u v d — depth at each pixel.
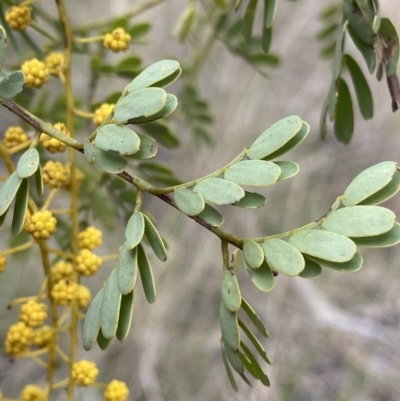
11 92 0.16
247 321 0.53
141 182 0.16
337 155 0.59
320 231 0.15
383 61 0.18
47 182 0.20
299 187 0.58
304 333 0.55
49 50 0.24
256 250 0.15
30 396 0.20
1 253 0.19
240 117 0.51
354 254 0.15
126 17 0.25
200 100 0.30
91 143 0.16
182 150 0.50
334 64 0.19
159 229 0.53
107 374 0.51
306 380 0.53
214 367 0.54
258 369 0.17
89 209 0.25
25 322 0.19
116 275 0.16
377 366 0.54
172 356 0.54
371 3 0.18
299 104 0.55
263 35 0.19
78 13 0.42
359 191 0.16
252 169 0.16
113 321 0.15
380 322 0.57
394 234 0.15
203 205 0.15
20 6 0.21
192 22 0.30
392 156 0.59
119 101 0.16
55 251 0.20
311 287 0.57
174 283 0.54
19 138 0.20
